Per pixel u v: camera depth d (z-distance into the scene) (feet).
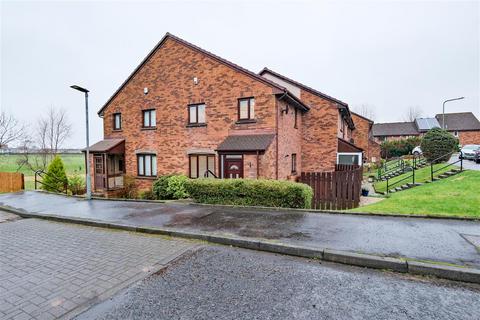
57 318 9.78
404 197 28.66
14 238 20.38
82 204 33.22
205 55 43.34
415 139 114.11
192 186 30.81
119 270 13.84
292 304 10.19
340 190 35.01
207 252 16.19
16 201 36.65
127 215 25.72
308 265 13.94
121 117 53.16
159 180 40.27
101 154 51.03
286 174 43.37
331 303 10.20
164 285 12.05
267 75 56.95
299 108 50.01
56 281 12.76
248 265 14.07
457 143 61.36
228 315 9.59
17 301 11.00
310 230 18.71
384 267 13.23
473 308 9.77
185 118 45.21
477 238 16.25
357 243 15.76
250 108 40.32
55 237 20.47
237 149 36.11
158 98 48.16
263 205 27.73
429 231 17.83
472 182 32.19
